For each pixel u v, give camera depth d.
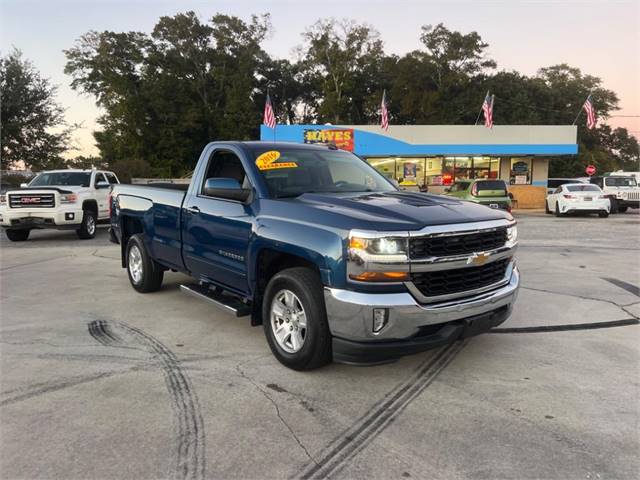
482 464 2.79
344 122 63.66
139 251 6.69
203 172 5.45
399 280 3.52
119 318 5.68
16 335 5.05
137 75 58.62
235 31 61.84
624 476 2.68
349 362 3.70
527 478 2.67
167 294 6.82
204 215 5.15
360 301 3.50
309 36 61.56
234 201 4.78
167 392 3.72
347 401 3.58
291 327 4.14
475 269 3.91
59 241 12.88
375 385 3.86
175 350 4.64
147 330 5.24
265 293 4.29
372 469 2.75
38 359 4.39
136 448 2.96
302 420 3.30
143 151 55.78
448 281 3.75
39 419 3.30
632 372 4.12
